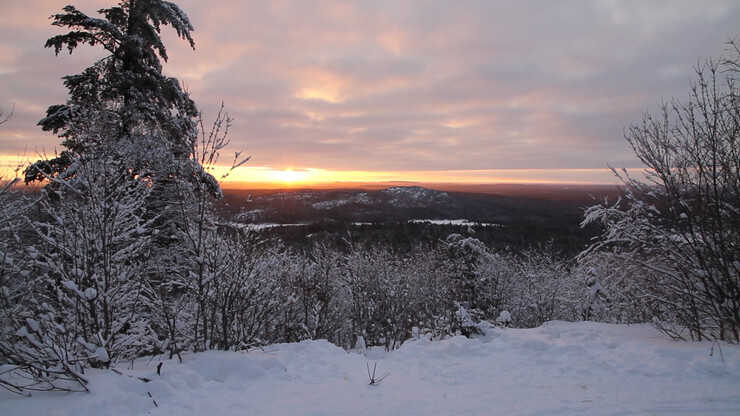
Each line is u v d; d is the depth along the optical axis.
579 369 4.76
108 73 10.09
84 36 9.95
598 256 8.06
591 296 9.57
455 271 10.75
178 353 4.99
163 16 10.82
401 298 10.18
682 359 4.71
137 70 10.36
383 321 9.33
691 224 5.76
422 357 5.71
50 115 9.36
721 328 5.41
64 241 4.91
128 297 5.48
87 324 4.98
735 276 5.48
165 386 4.01
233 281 6.20
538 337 6.31
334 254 13.67
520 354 5.59
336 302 13.01
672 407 3.50
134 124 8.84
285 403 3.85
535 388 4.19
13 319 4.35
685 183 5.82
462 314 7.17
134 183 6.42
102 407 3.50
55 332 4.41
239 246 6.59
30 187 6.14
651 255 6.59
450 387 4.32
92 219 5.02
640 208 6.57
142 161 6.85
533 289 16.05
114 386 3.84
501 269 15.40
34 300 4.82
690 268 5.91
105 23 9.77
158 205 7.77
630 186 6.57
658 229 6.25
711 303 5.48
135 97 9.52
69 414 3.33
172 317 5.88
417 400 3.93
